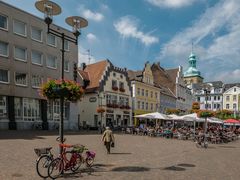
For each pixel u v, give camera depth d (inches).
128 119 2117.4
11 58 1309.1
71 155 427.8
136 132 1502.2
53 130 1406.3
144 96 2340.1
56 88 437.7
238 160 636.1
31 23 1417.3
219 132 1336.1
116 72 2026.3
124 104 2082.9
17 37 1343.5
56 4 449.7
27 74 1382.9
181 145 981.2
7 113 1283.2
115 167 480.7
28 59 1392.7
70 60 1638.8
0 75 1264.8
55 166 396.5
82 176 399.5
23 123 1343.5
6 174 386.9
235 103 4092.0
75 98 465.4
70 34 1630.2
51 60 1529.3
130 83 2162.9
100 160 554.3
